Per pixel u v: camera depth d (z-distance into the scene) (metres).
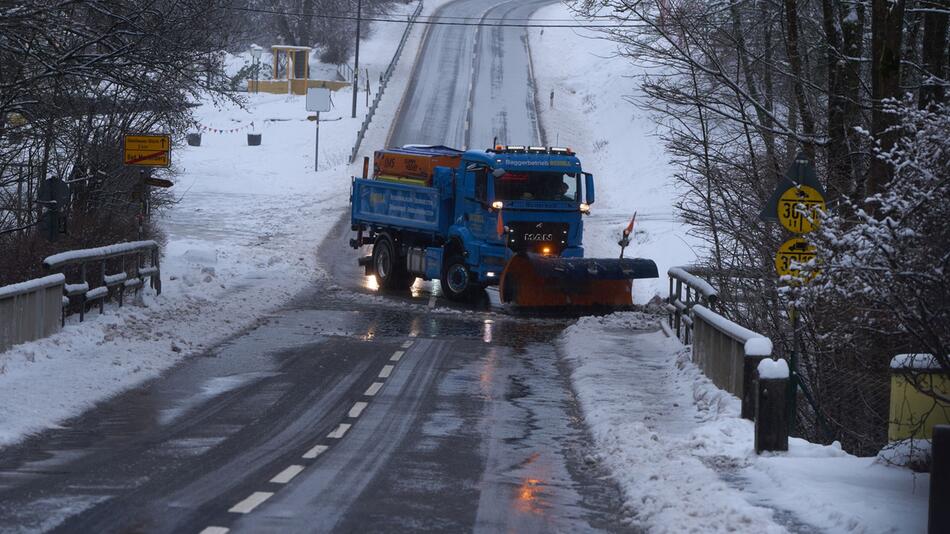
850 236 12.91
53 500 12.47
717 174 25.70
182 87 30.09
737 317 24.47
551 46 114.88
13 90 25.64
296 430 17.47
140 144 30.95
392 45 116.62
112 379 20.80
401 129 83.38
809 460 14.71
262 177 73.25
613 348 26.61
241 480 13.88
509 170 33.94
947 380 14.24
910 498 12.69
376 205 39.62
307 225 55.12
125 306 29.11
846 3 24.78
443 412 19.44
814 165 24.05
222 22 33.81
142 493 12.97
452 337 28.80
